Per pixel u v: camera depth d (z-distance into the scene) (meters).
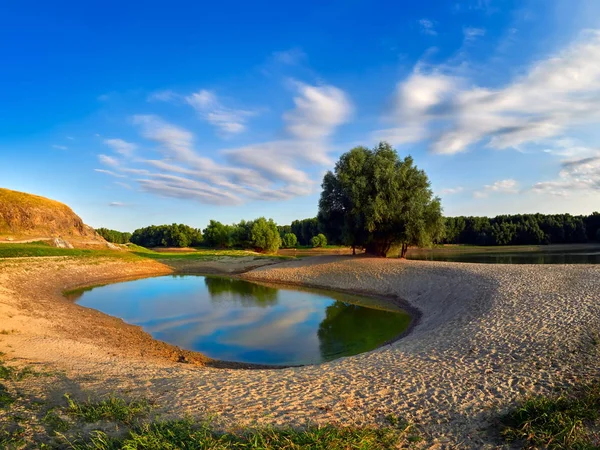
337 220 41.12
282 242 105.12
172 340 16.62
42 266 34.47
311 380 9.45
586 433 5.91
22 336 13.69
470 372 9.27
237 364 13.37
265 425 6.60
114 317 20.58
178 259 52.25
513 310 15.26
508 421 6.56
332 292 29.03
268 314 21.75
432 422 6.74
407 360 10.91
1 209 57.00
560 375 8.50
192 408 7.39
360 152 39.97
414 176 38.41
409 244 38.38
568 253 62.03
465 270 26.28
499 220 101.12
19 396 7.65
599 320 12.46
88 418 6.71
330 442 5.82
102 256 43.69
